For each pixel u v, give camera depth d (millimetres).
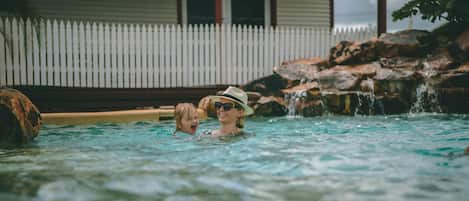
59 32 11008
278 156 4555
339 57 12031
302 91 10133
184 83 12008
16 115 5812
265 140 5754
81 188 3105
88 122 8523
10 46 10547
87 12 14414
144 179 3422
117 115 8750
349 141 5746
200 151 4863
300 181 3400
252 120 9070
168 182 3326
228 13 15953
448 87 10055
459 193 3031
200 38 12094
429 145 5324
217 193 3018
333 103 10047
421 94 10258
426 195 2984
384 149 5012
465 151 4566
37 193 2949
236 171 3770
